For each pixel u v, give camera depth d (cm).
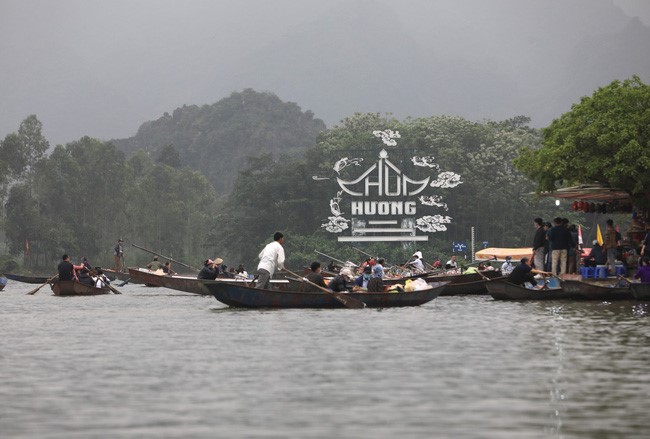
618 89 7181
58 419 1945
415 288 5866
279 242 5553
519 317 4472
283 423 1892
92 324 4359
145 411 2025
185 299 6950
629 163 6706
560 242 6191
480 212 19638
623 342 3300
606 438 1745
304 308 5275
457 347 3178
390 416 1958
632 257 6319
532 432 1797
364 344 3291
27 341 3519
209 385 2362
